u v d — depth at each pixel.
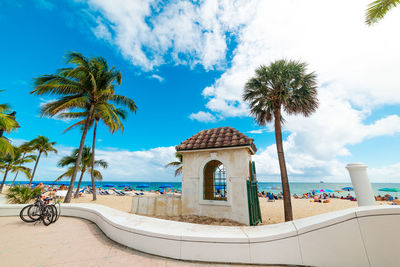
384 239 2.50
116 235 4.29
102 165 24.53
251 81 11.30
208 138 9.79
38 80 11.21
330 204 19.22
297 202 21.64
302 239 2.98
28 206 5.98
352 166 4.22
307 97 10.02
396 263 2.38
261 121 12.10
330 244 2.78
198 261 3.23
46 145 27.55
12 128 11.91
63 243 4.20
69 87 11.96
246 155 8.30
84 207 6.81
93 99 13.16
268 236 3.14
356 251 2.61
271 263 3.02
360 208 2.88
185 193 8.98
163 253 3.47
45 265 3.14
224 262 3.15
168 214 8.98
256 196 9.61
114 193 30.69
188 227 3.96
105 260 3.35
